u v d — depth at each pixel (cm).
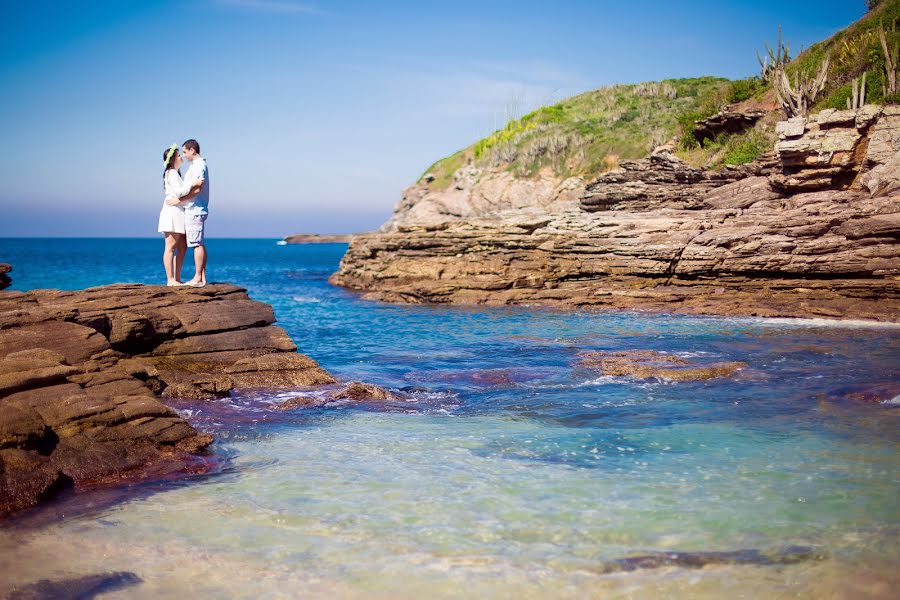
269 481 661
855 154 2666
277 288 3994
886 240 2323
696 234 2702
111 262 7444
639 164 3556
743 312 2295
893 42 3212
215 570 474
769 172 3012
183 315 1162
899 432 822
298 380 1139
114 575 467
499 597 436
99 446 692
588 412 962
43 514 577
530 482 652
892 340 1688
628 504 590
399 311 2655
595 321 2225
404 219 6950
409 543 514
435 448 777
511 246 3116
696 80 6650
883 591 439
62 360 817
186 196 1227
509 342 1739
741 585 449
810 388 1100
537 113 7256
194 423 879
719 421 896
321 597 437
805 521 550
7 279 1188
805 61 3916
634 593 440
